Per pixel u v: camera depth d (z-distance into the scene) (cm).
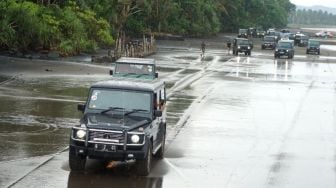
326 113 2591
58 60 4441
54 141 1708
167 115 2333
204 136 1919
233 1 13775
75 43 5022
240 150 1719
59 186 1225
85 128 1296
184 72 4272
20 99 2500
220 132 2006
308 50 7706
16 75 3328
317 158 1652
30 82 3094
